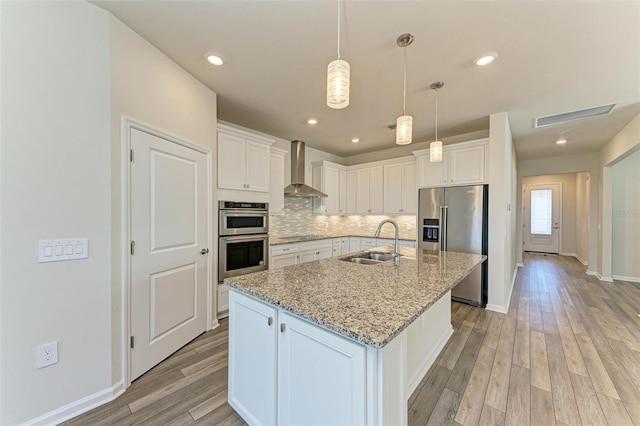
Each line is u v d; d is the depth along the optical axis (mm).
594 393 1791
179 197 2307
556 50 2023
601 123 3639
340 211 5344
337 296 1313
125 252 1797
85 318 1601
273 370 1320
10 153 1346
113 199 1724
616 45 1945
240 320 1543
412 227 4969
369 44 1983
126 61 1805
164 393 1765
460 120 3584
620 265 4996
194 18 1739
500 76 2426
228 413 1596
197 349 2332
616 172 5023
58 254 1496
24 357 1394
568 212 7883
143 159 1945
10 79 1346
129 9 1660
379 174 5023
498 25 1764
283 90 2766
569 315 3180
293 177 4664
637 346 2418
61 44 1506
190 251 2453
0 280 1325
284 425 1271
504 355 2279
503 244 3291
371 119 3617
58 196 1496
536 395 1777
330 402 1068
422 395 1787
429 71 2357
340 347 1027
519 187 6289
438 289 1431
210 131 2727
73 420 1520
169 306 2205
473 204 3559
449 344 2475
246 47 2049
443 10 1634
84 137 1591
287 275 1758
